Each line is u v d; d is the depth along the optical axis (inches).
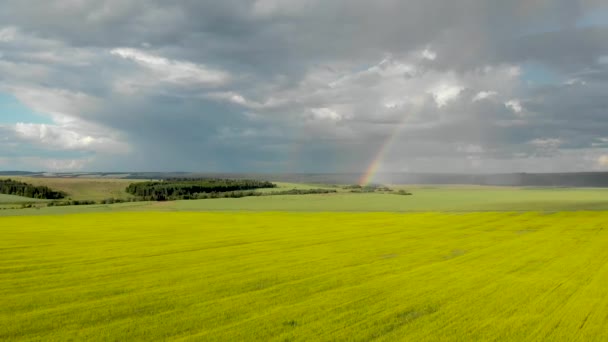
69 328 618.8
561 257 1206.3
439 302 748.0
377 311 696.4
